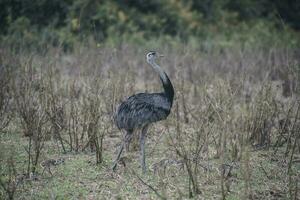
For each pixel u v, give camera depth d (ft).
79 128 47.88
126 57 74.69
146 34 103.96
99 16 97.60
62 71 67.72
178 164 39.06
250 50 82.94
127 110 37.86
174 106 51.57
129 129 38.17
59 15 96.43
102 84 52.26
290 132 41.70
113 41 89.15
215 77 59.98
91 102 43.60
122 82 53.78
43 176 37.01
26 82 50.49
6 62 56.85
